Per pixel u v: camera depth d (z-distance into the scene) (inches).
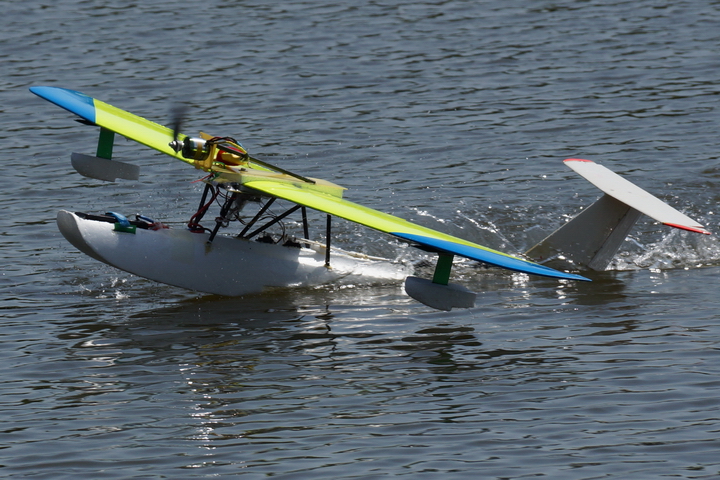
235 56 3713.1
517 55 3700.8
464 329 1545.3
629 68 3479.3
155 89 3262.8
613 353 1403.8
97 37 3988.7
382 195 2342.5
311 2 4685.0
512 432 1162.0
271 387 1309.1
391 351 1448.1
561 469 1066.1
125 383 1320.1
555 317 1588.3
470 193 2348.7
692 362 1348.4
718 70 3403.1
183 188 2434.8
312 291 1759.4
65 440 1152.8
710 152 2600.9
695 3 4439.0
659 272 1838.1
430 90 3287.4
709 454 1088.8
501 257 1569.9
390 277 1815.9
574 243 1873.8
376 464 1088.2
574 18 4249.5
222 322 1583.4
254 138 2805.1
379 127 2910.9
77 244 1652.3
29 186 2409.0
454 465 1080.8
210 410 1235.9
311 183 1737.2
